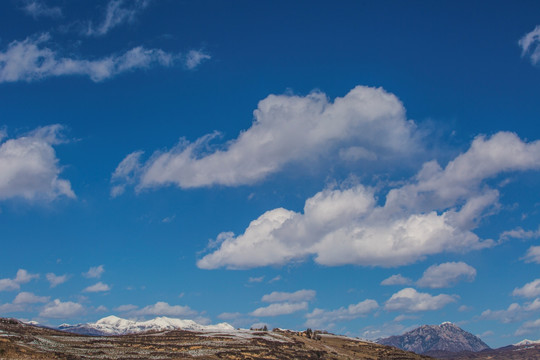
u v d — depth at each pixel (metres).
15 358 148.00
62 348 180.00
